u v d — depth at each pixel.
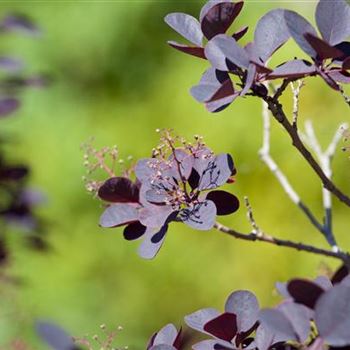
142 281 6.41
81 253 6.45
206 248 6.26
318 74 1.81
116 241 6.45
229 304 1.70
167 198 1.88
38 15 6.95
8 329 4.29
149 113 6.56
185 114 6.43
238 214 6.17
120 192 2.01
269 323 1.45
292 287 1.46
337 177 5.75
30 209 3.86
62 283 6.38
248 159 6.16
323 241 6.02
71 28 6.89
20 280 3.94
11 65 3.87
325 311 1.39
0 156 3.91
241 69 1.84
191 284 6.34
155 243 1.85
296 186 6.09
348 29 1.79
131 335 6.36
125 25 6.85
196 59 6.61
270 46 1.87
